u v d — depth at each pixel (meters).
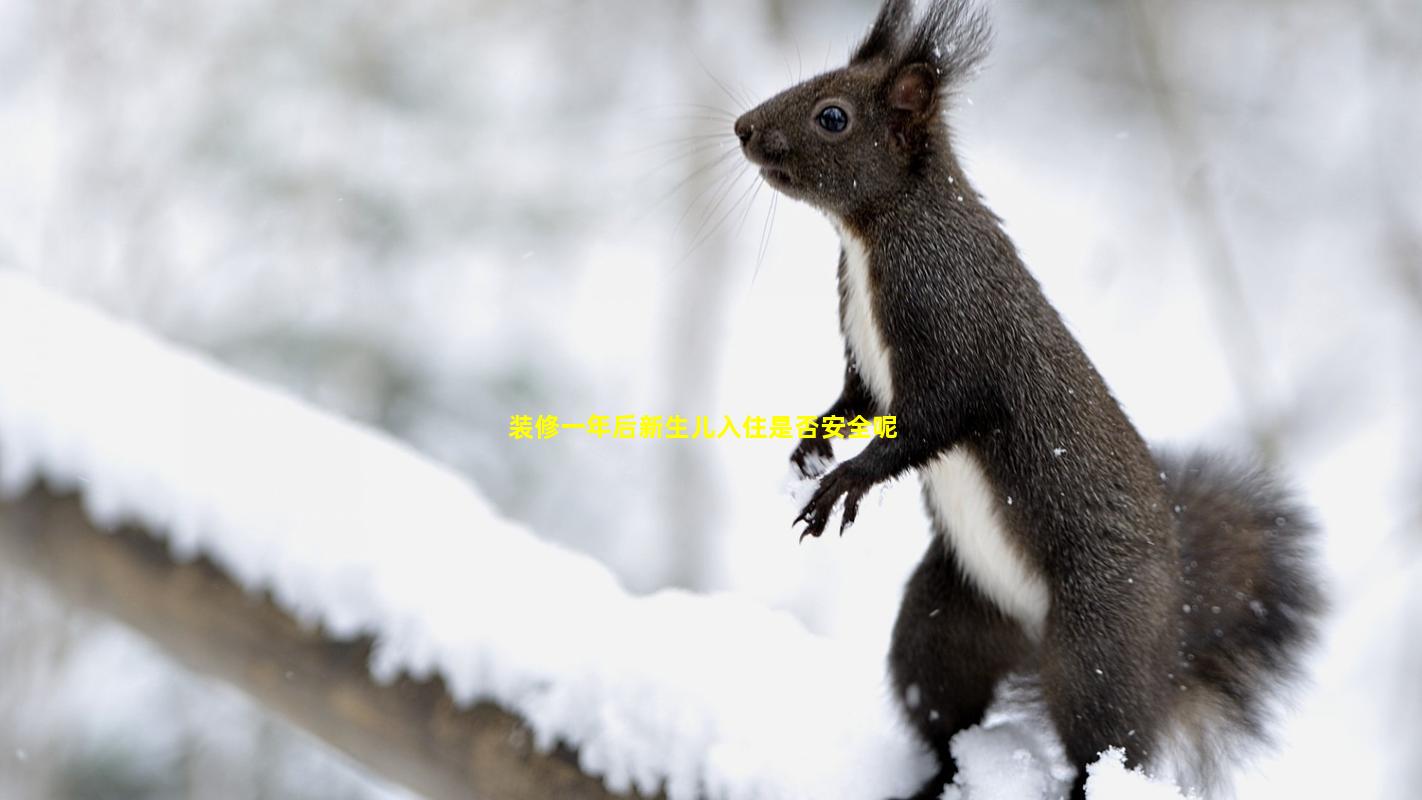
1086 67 19.72
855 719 5.09
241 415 5.41
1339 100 18.83
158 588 4.93
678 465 15.05
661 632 4.90
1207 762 5.46
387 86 15.49
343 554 4.80
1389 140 17.73
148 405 5.31
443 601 4.74
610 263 16.98
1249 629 5.55
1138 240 17.47
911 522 9.70
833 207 5.65
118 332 5.87
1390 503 14.05
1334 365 15.78
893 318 5.48
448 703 4.62
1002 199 18.45
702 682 4.68
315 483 5.08
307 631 4.75
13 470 5.05
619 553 14.76
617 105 18.27
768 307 17.44
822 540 13.26
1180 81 17.08
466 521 5.18
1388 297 16.56
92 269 14.14
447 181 15.36
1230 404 15.44
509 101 17.11
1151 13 16.41
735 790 4.45
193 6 15.24
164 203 14.57
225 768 11.34
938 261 5.44
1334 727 11.80
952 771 5.12
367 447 5.47
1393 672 12.12
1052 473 5.25
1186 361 16.20
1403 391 15.43
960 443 5.39
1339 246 17.36
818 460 5.78
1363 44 18.86
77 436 5.07
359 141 15.16
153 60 15.13
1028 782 5.03
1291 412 14.74
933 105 5.60
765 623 5.25
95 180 14.47
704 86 17.66
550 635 4.70
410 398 14.28
